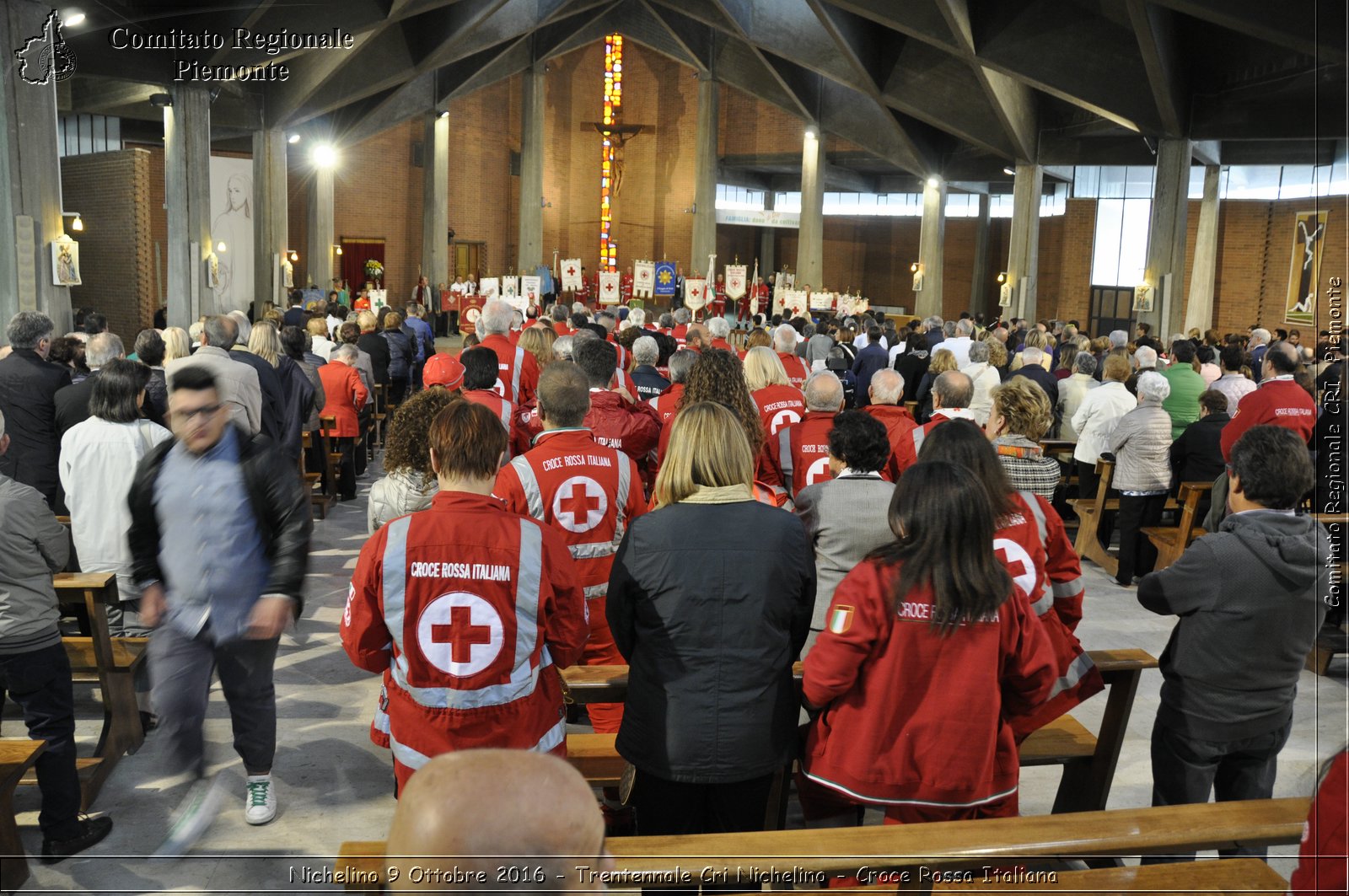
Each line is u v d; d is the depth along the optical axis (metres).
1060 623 3.23
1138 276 28.47
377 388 11.79
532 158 30.08
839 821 2.95
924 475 2.65
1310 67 15.35
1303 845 1.64
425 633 2.86
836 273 37.84
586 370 5.53
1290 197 22.59
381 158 29.28
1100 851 2.43
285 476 3.49
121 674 4.45
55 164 12.91
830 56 25.05
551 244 33.75
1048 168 27.58
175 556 3.52
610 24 30.75
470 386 5.77
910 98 24.64
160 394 6.00
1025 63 19.22
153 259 22.34
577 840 0.97
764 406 5.92
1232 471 3.30
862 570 2.69
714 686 2.84
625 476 4.34
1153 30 15.77
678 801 2.95
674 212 34.97
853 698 2.75
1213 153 23.12
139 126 23.59
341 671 5.53
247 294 22.92
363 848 2.35
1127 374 8.23
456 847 0.94
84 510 4.55
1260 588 3.16
